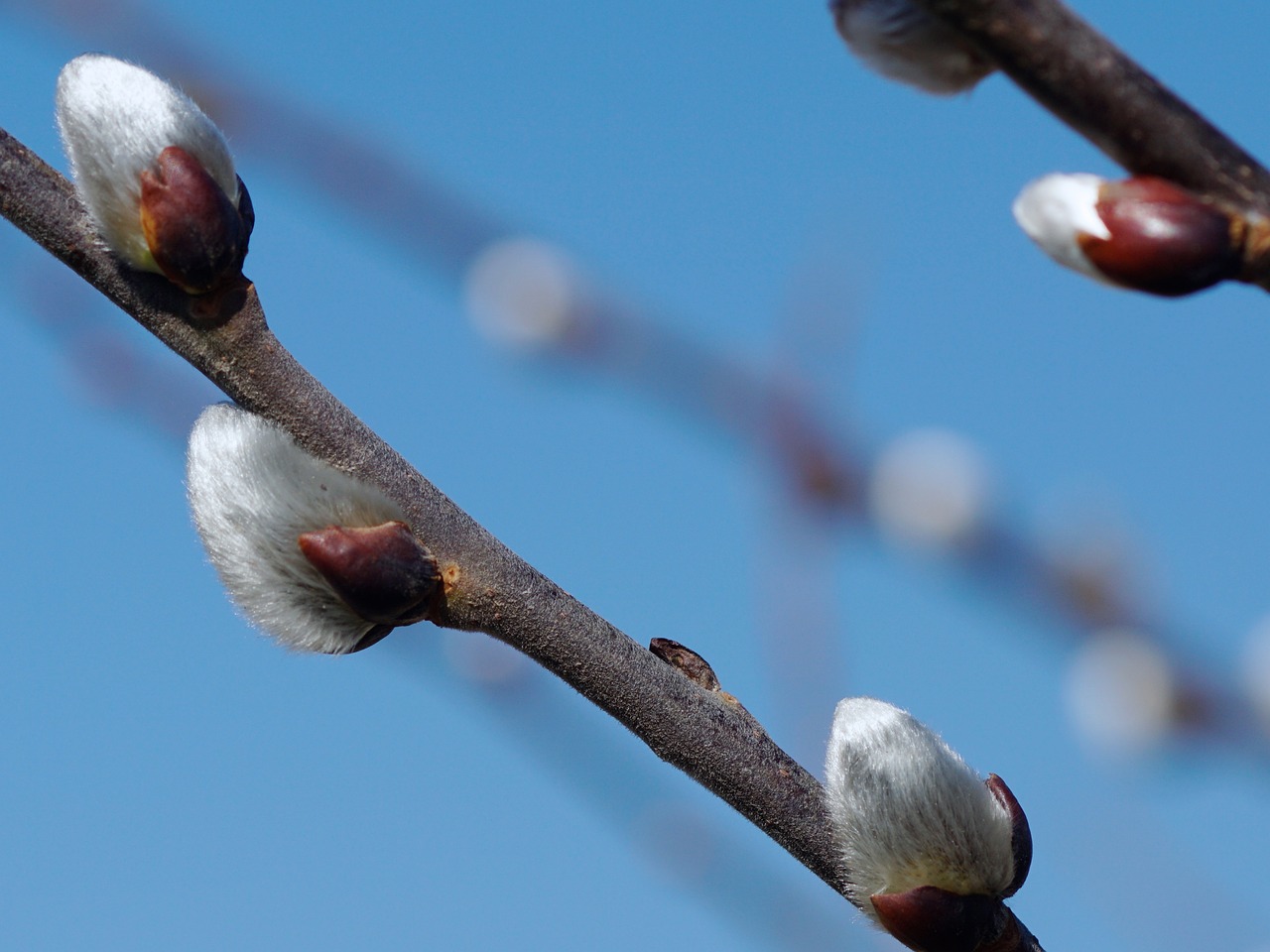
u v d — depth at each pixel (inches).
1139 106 12.6
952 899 13.6
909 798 13.6
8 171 13.5
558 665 13.6
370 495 13.5
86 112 13.4
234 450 13.5
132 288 13.5
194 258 13.4
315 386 13.6
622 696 13.6
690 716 13.6
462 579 13.5
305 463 13.5
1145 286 12.6
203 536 13.5
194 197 13.4
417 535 13.6
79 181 13.5
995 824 13.6
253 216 13.6
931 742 13.6
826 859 13.7
